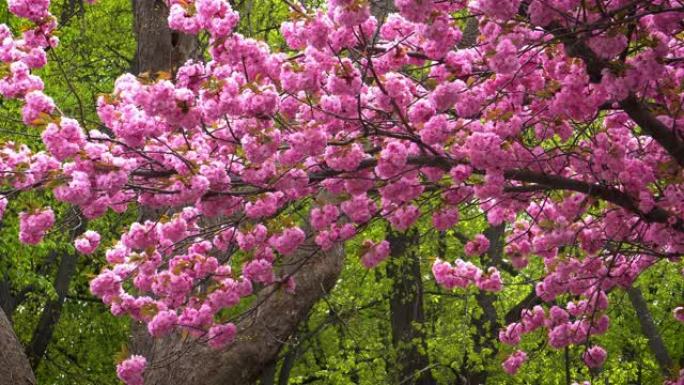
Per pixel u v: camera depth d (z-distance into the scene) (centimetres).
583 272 912
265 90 605
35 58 671
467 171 666
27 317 2303
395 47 682
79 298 2325
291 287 863
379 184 708
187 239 847
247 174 671
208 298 839
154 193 712
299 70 632
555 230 820
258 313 1052
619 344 2292
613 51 579
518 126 662
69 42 1934
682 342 2508
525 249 906
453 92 623
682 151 680
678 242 784
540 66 706
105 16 2002
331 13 638
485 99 678
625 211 802
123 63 2052
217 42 631
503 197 796
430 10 576
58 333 2344
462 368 1867
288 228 789
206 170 664
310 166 677
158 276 811
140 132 634
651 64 595
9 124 1683
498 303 1956
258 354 1034
